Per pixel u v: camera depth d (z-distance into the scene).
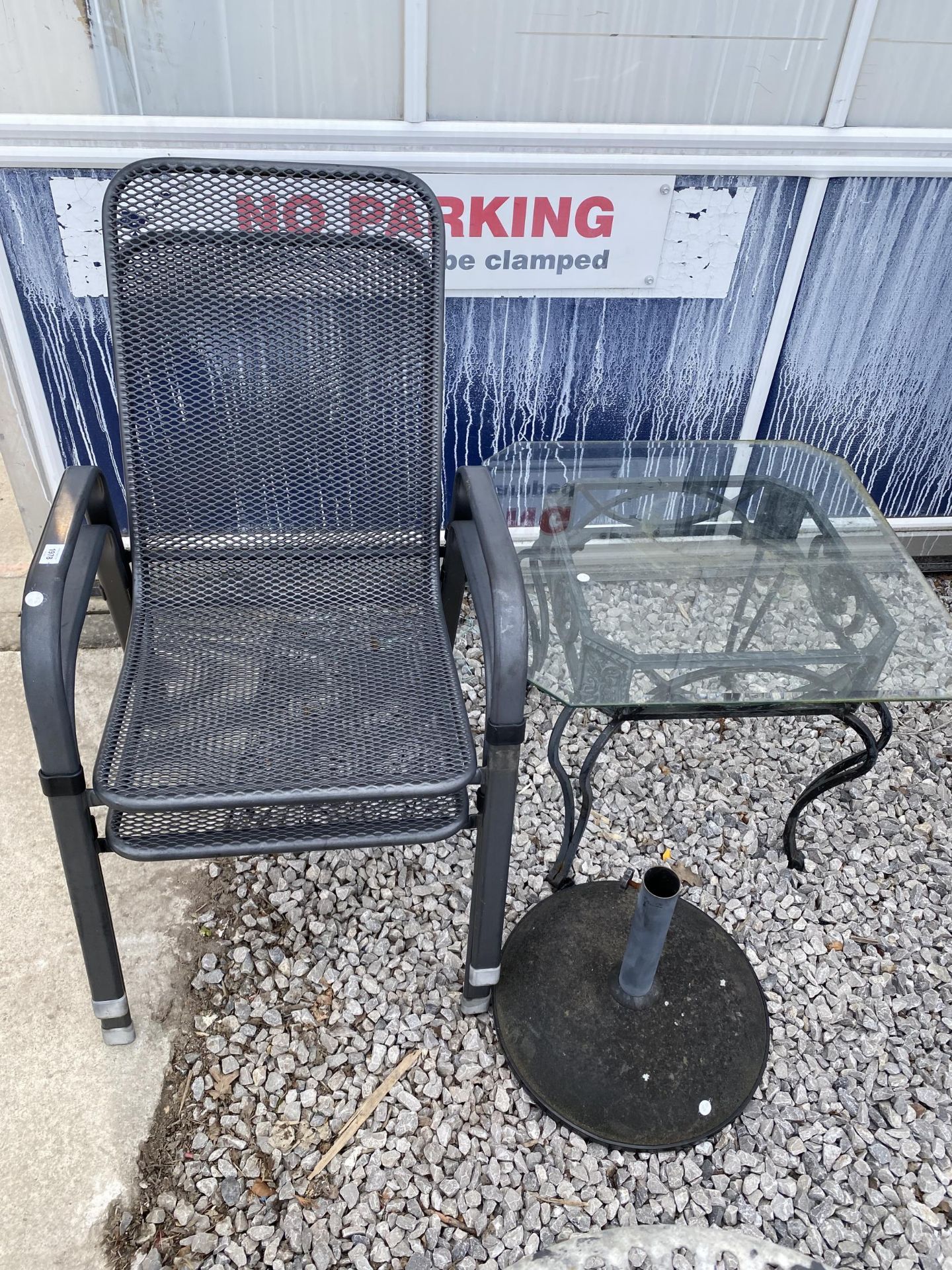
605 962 1.61
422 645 1.47
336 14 1.70
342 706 1.34
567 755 2.06
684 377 2.26
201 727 1.29
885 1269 1.31
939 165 1.98
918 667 1.57
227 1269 1.27
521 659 1.21
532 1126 1.44
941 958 1.72
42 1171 1.35
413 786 1.22
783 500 1.99
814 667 1.56
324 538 1.55
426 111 1.83
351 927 1.69
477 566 1.41
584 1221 1.34
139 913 1.70
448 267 2.01
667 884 1.37
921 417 2.40
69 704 1.16
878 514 1.96
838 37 1.83
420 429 1.52
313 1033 1.54
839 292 2.16
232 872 1.77
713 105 1.90
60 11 1.64
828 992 1.66
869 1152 1.44
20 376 2.01
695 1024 1.54
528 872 1.81
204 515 1.51
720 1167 1.42
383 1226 1.31
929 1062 1.56
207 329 1.42
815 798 1.98
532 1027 1.53
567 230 1.99
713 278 2.10
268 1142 1.40
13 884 1.73
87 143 1.77
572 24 1.76
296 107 1.81
